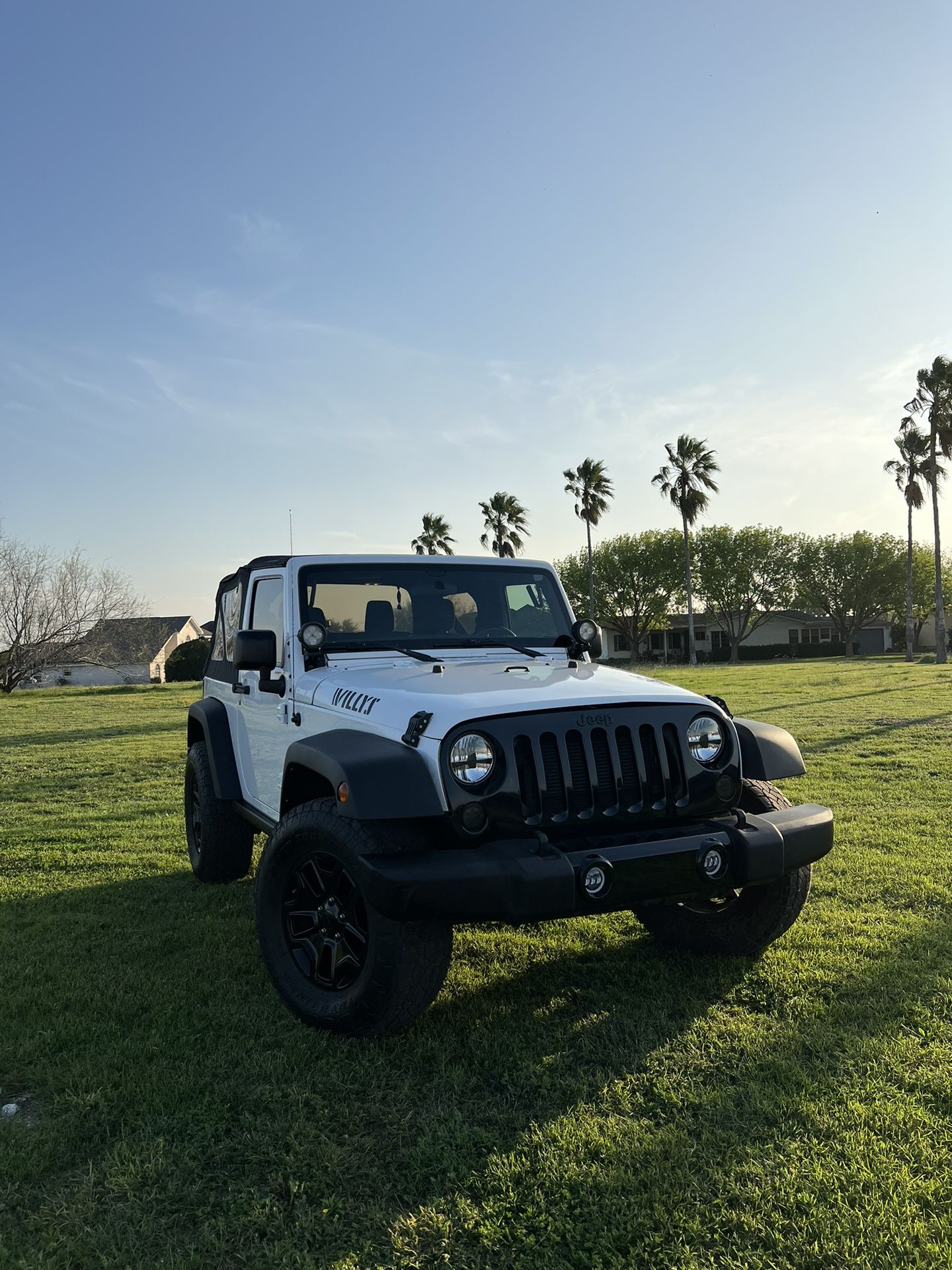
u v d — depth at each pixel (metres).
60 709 20.66
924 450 43.38
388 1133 2.76
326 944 3.47
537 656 4.56
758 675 27.16
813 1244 2.21
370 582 4.51
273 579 4.68
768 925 3.90
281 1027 3.48
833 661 46.34
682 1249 2.21
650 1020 3.48
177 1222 2.37
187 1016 3.61
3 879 5.87
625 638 72.81
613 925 4.70
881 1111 2.77
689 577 50.81
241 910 5.08
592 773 3.21
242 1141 2.71
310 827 3.30
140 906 5.18
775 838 3.34
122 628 36.84
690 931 4.21
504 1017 3.57
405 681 3.63
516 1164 2.57
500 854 2.99
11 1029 3.50
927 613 65.19
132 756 11.85
